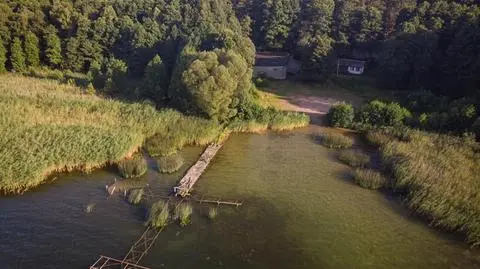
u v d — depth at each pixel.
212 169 43.28
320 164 46.03
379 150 49.47
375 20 88.06
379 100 65.62
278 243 31.19
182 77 52.69
